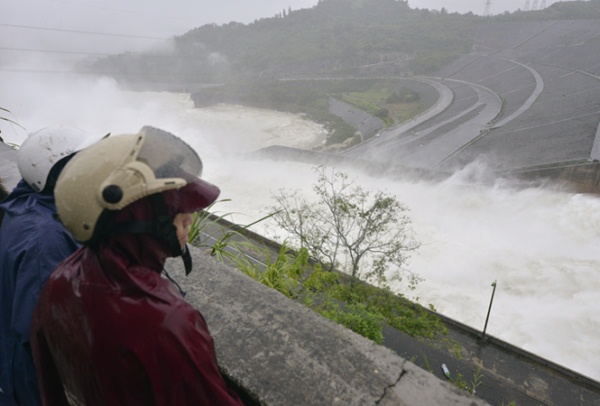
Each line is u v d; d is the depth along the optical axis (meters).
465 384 10.53
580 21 138.62
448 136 67.06
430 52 183.00
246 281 2.84
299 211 19.11
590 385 12.91
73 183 1.15
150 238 1.23
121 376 1.12
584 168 34.62
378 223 18.59
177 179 1.18
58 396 1.51
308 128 126.19
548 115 62.19
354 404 1.92
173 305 1.19
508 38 163.75
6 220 2.09
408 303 14.23
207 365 1.22
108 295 1.14
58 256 1.84
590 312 22.28
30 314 1.68
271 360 2.16
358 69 184.88
